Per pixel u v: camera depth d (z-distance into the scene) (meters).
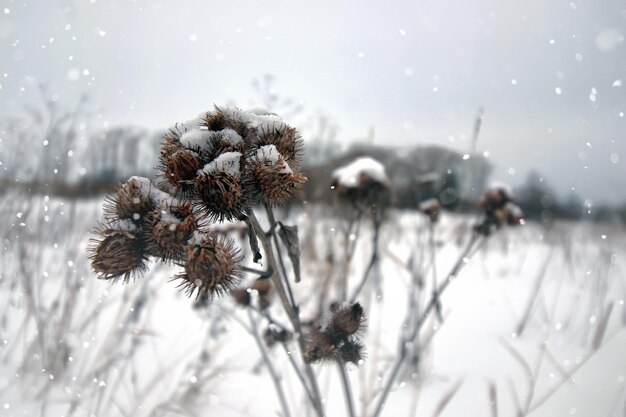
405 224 5.17
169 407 2.60
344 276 2.68
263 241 1.56
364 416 2.36
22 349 3.33
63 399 2.59
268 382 3.02
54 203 4.03
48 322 3.22
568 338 3.81
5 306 3.79
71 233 3.70
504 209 3.30
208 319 3.00
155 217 1.33
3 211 3.75
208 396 2.76
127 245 1.35
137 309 3.29
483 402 2.80
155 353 3.04
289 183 1.47
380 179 2.70
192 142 1.45
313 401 1.83
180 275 1.33
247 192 1.44
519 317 4.29
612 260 5.25
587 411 2.55
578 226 6.82
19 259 3.45
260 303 2.09
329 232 3.74
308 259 3.93
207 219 1.41
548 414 2.59
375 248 2.52
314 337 1.71
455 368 3.26
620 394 2.67
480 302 4.63
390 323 3.88
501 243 7.38
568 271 5.90
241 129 1.54
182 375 2.97
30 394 2.76
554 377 3.06
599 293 4.52
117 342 3.03
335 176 2.80
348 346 1.72
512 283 5.45
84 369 3.01
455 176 4.19
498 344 3.65
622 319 3.95
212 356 3.05
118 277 1.38
